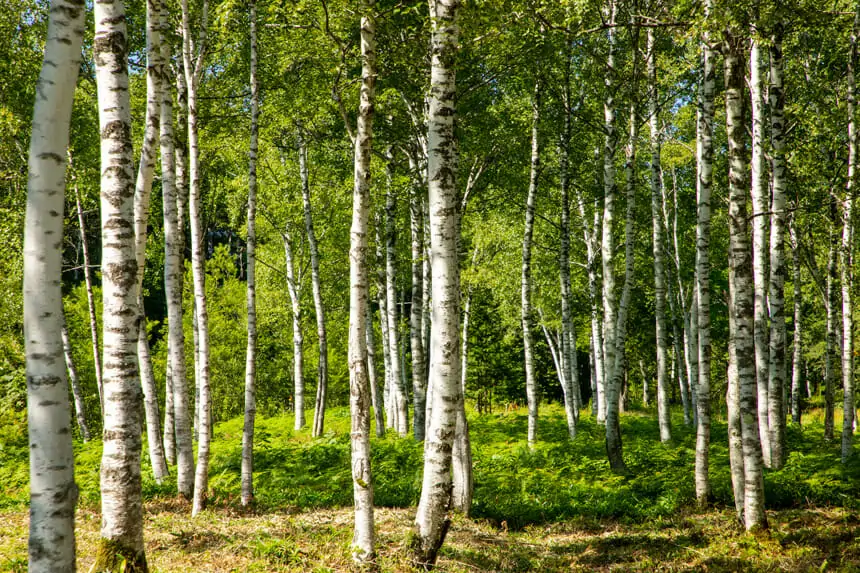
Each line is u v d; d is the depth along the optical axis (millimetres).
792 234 18578
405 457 16109
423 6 10477
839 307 19375
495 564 8156
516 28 11984
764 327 12922
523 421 24141
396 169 18562
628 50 16172
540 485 13188
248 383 11852
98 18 5363
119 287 5340
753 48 12055
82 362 29141
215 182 22031
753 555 8078
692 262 27312
